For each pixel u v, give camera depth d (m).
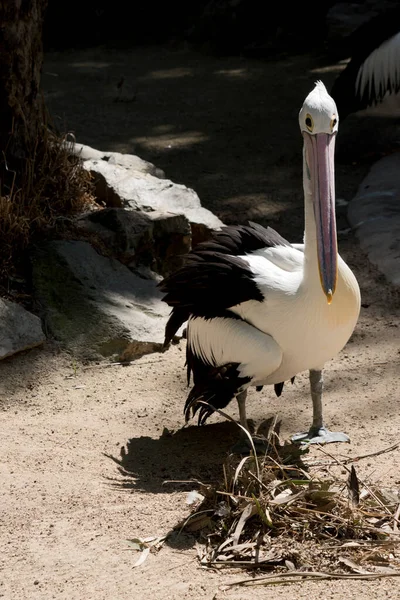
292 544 6.48
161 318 10.82
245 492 6.96
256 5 25.27
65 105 20.88
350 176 16.05
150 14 27.44
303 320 7.68
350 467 7.78
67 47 26.83
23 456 8.26
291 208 14.84
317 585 5.96
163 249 12.02
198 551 6.53
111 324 10.48
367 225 13.66
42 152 12.42
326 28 23.89
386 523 6.71
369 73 16.73
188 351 8.73
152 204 12.62
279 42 24.78
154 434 8.81
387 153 16.86
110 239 11.62
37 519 7.12
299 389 9.66
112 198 12.85
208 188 15.73
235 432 8.80
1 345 9.94
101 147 17.97
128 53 25.84
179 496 7.44
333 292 7.29
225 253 8.45
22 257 11.23
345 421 8.86
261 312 7.83
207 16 25.69
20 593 6.11
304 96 20.83
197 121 19.48
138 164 14.12
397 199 14.45
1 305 10.22
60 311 10.62
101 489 7.62
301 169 16.50
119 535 6.80
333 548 6.39
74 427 8.94
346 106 17.23
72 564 6.43
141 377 10.02
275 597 5.82
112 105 20.86
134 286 11.22
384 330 10.81
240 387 7.91
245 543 6.51
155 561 6.41
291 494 6.96
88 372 10.09
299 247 8.77
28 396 9.66
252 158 17.16
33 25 12.00
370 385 9.55
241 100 20.83
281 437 8.62
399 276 11.98
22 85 12.06
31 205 11.60
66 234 11.62
